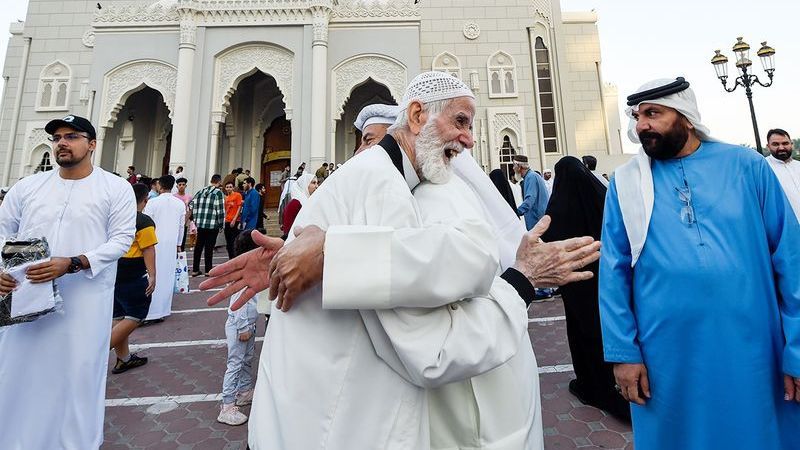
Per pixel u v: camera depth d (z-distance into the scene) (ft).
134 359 13.29
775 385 4.67
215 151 45.11
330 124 47.75
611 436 8.50
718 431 4.68
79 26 58.23
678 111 5.41
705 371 4.75
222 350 14.88
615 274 5.64
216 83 46.50
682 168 5.43
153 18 48.24
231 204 34.71
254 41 47.16
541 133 56.54
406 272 2.95
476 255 3.12
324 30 47.11
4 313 6.82
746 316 4.66
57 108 55.77
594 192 9.89
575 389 10.32
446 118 3.84
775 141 14.49
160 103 57.47
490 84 56.59
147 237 13.00
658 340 5.08
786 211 4.87
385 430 3.13
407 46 49.32
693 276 4.85
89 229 8.20
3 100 58.49
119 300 12.71
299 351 3.26
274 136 58.70
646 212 5.37
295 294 3.21
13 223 8.31
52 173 8.55
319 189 3.81
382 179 3.49
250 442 3.51
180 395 11.27
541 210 19.79
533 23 58.80
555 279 3.81
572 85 75.10
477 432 3.54
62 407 7.59
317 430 3.10
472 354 3.03
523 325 3.44
